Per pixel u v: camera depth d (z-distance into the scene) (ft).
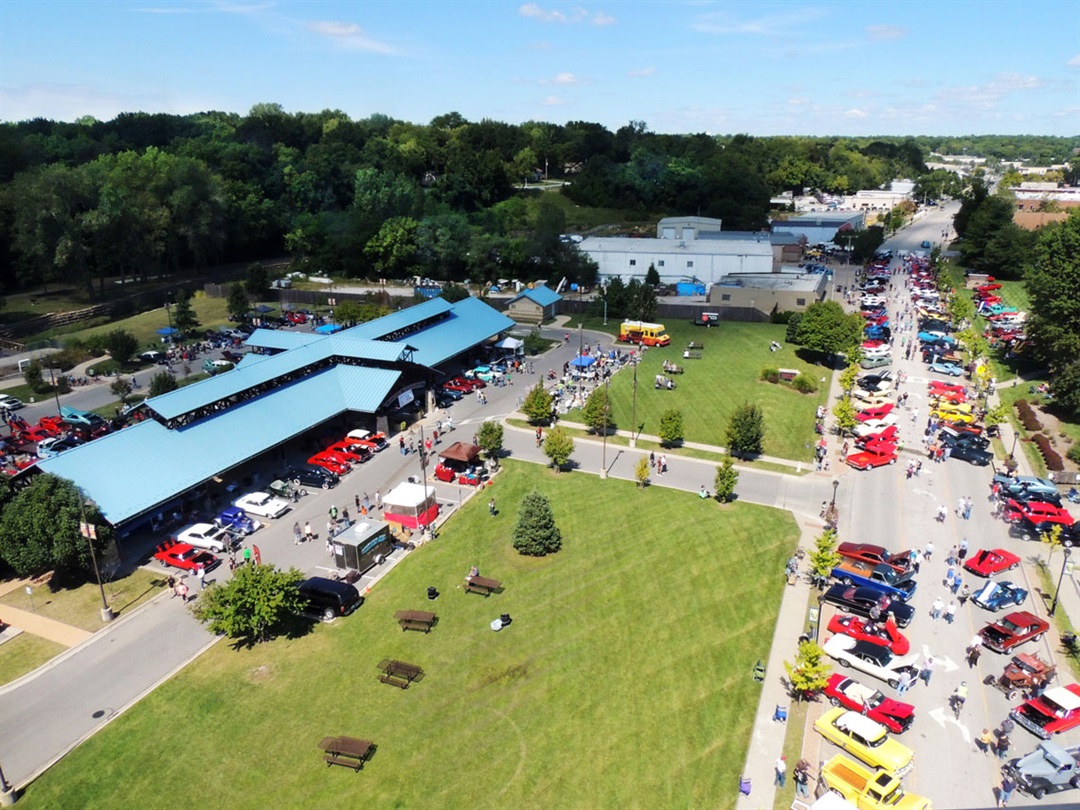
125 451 192.95
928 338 368.27
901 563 171.94
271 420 226.79
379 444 248.11
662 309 424.87
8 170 493.77
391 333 304.71
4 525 165.27
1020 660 136.67
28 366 329.93
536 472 226.99
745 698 131.34
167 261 526.57
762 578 168.25
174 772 118.73
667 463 233.96
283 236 607.78
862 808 107.65
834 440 253.44
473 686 135.03
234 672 141.49
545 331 402.31
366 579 171.83
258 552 173.37
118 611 162.09
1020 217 655.76
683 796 111.24
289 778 116.37
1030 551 181.98
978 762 118.21
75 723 129.80
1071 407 264.11
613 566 172.76
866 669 138.21
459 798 111.65
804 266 517.55
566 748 120.47
